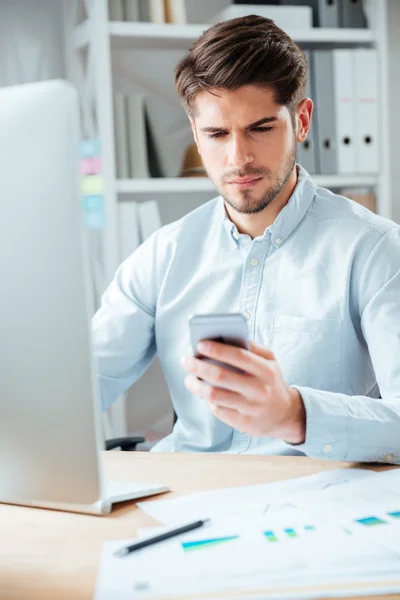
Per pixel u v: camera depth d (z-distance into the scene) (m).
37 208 0.70
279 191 1.32
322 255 1.35
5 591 0.66
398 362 1.19
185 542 0.73
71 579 0.67
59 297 0.71
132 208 2.41
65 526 0.82
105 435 2.45
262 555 0.69
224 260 1.43
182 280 1.46
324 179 2.51
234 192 1.30
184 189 2.46
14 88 0.71
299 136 1.41
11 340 0.74
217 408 0.89
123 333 1.47
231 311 1.40
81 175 0.70
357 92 2.49
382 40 2.52
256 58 1.21
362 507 0.81
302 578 0.63
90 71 2.40
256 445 1.33
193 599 0.61
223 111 1.24
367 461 1.00
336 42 2.59
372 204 2.59
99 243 2.46
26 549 0.75
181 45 2.59
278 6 2.47
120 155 2.41
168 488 0.92
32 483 0.78
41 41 2.61
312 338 1.32
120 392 1.49
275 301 1.37
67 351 0.72
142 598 0.61
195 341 0.81
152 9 2.40
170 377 1.46
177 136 2.71
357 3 2.56
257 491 0.89
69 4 2.54
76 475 0.75
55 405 0.74
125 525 0.81
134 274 1.51
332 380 1.32
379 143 2.55
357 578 0.63
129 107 2.41
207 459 1.07
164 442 1.46
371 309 1.26
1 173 0.71
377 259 1.30
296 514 0.80
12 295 0.73
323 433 0.97
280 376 0.88
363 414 0.99
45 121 0.69
